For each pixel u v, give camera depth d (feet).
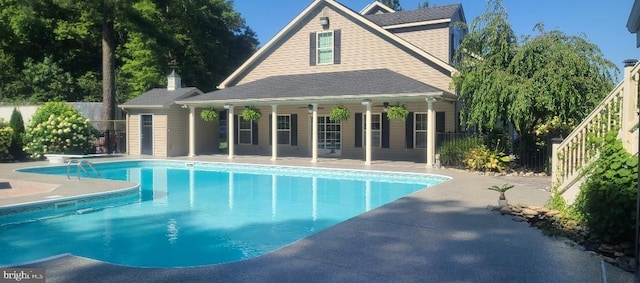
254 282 14.03
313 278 14.39
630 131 20.51
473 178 41.37
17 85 98.94
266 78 70.38
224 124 102.32
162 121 66.54
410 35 67.15
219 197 36.91
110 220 27.78
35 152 59.52
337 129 66.18
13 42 103.09
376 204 34.14
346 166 52.39
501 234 20.13
